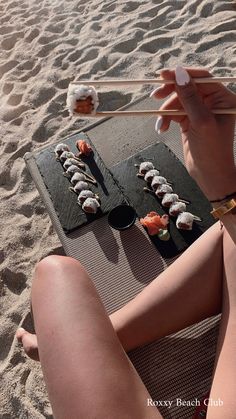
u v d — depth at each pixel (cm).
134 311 59
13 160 117
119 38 143
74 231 85
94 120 118
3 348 83
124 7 157
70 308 49
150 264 75
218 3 139
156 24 144
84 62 140
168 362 61
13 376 78
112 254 79
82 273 53
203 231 76
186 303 57
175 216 79
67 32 157
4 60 158
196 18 138
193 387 58
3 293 91
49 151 102
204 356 60
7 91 143
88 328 47
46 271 54
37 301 51
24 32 167
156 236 78
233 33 127
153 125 99
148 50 135
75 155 98
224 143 45
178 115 47
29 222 101
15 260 95
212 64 121
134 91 121
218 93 46
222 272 55
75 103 47
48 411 72
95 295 51
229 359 47
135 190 86
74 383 43
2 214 105
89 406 41
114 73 131
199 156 45
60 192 92
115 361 45
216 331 62
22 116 130
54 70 141
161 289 58
